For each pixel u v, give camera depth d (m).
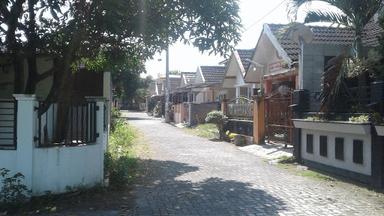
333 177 11.73
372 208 8.35
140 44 13.07
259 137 18.92
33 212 7.99
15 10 10.16
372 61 11.15
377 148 10.15
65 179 9.27
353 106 12.09
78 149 9.52
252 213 7.93
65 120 9.70
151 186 10.49
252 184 10.78
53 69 10.09
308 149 13.81
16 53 10.62
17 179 8.52
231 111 23.52
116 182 10.35
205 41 11.41
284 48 18.19
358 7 11.95
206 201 8.90
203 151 18.05
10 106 9.45
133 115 64.00
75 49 10.51
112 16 9.59
